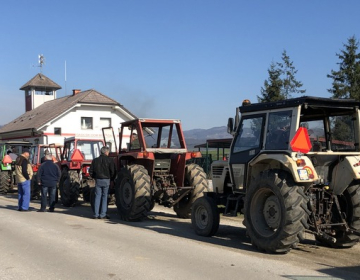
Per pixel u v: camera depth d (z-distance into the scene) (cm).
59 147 1798
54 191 1286
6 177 1859
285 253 719
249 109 795
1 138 4347
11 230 919
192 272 598
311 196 719
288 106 718
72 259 671
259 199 744
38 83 4819
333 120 784
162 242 804
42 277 577
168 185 1091
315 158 725
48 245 770
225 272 598
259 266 631
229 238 859
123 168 1091
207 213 863
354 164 710
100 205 1151
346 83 2677
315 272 605
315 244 806
